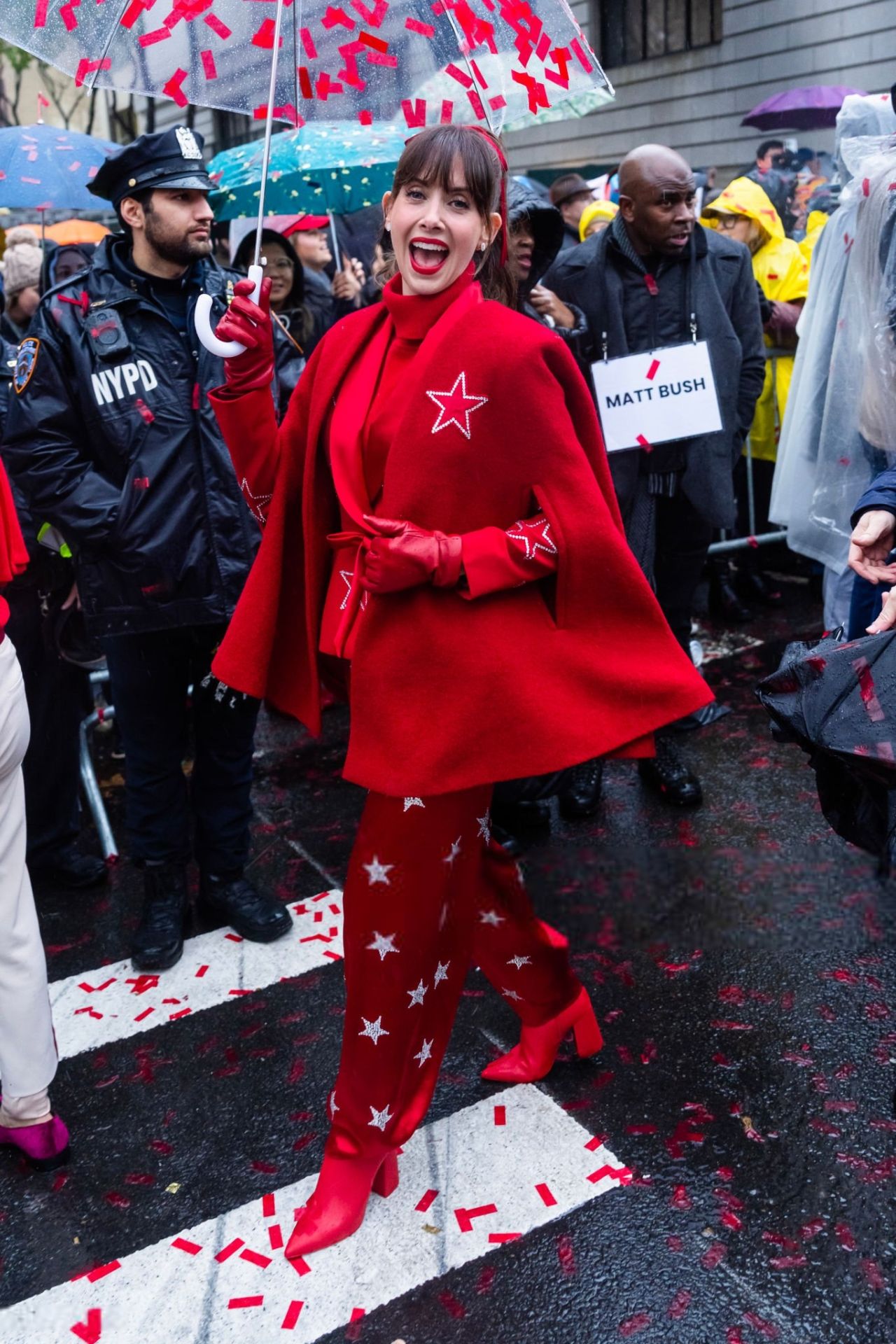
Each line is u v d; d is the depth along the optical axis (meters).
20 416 3.07
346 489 2.12
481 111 2.33
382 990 2.25
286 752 5.00
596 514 2.10
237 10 2.34
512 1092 2.80
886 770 2.28
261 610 2.30
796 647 2.54
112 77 2.36
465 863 2.26
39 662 3.73
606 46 12.41
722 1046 2.95
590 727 2.14
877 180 2.80
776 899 3.62
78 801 4.02
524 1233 2.38
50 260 5.05
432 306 2.07
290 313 5.41
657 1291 2.24
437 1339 2.16
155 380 3.09
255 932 3.50
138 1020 3.18
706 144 11.64
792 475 4.04
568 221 7.52
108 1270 2.36
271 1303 2.25
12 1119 2.62
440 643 2.10
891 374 2.84
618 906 3.63
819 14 10.41
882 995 3.12
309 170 5.71
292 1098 2.86
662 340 4.14
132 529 3.08
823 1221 2.38
